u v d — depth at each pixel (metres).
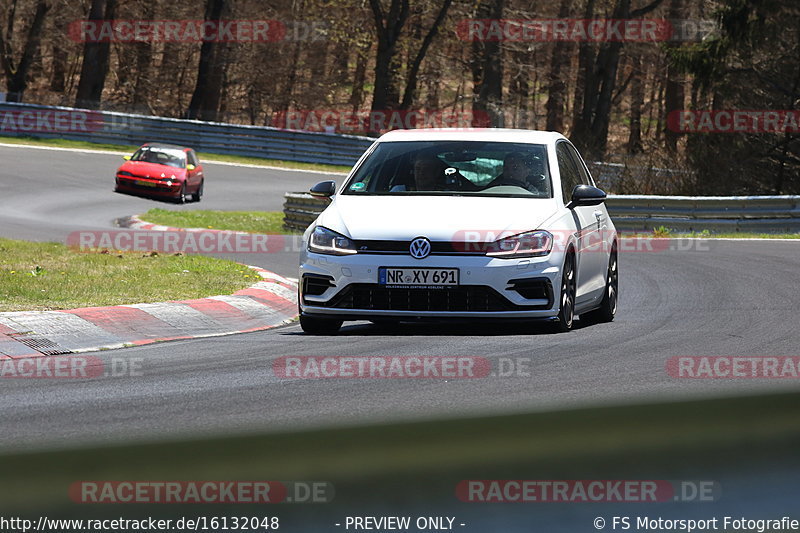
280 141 161.38
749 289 41.72
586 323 33.09
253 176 142.75
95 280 37.69
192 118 191.00
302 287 28.75
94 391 19.39
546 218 28.38
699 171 119.25
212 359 24.14
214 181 134.38
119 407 17.48
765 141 122.94
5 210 85.31
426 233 27.53
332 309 28.08
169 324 30.70
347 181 30.94
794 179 122.56
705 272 49.12
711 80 125.44
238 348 26.22
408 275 27.38
